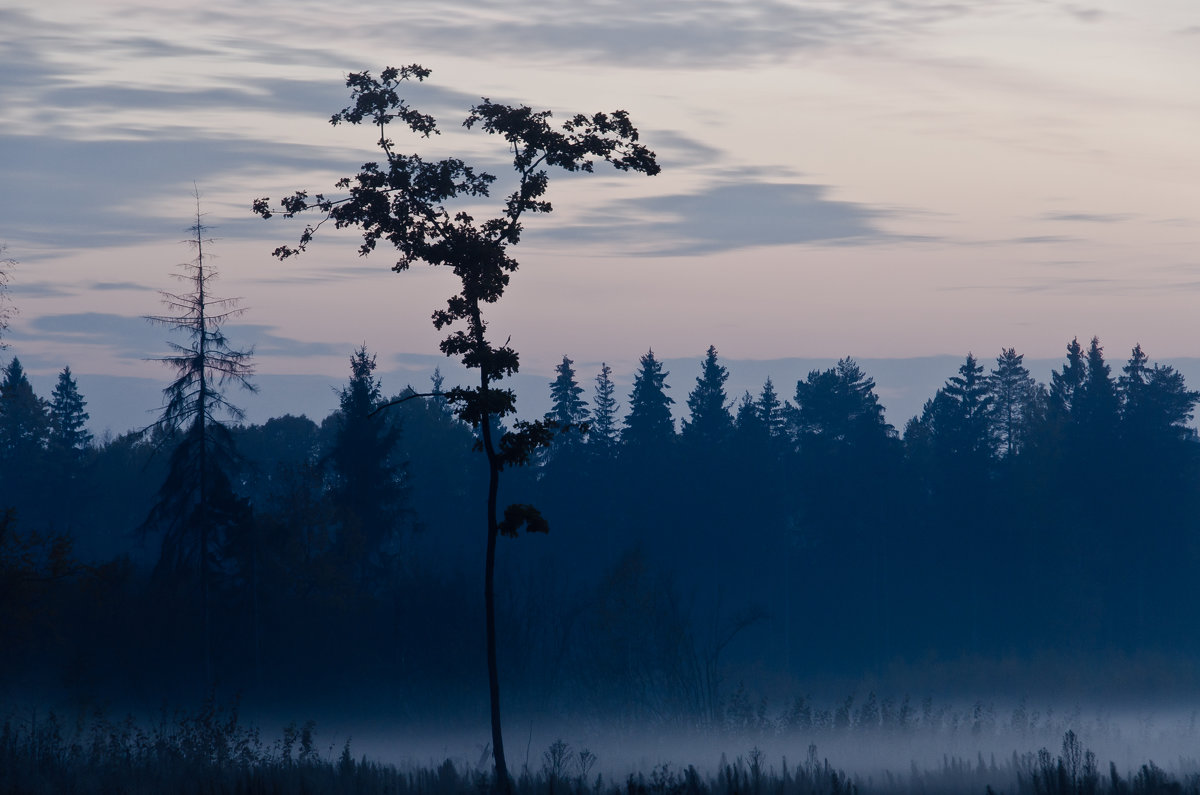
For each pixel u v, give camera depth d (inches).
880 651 3939.5
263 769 906.1
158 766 907.4
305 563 2336.4
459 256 885.8
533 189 919.7
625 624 1870.1
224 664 2118.6
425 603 2132.1
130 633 1977.1
